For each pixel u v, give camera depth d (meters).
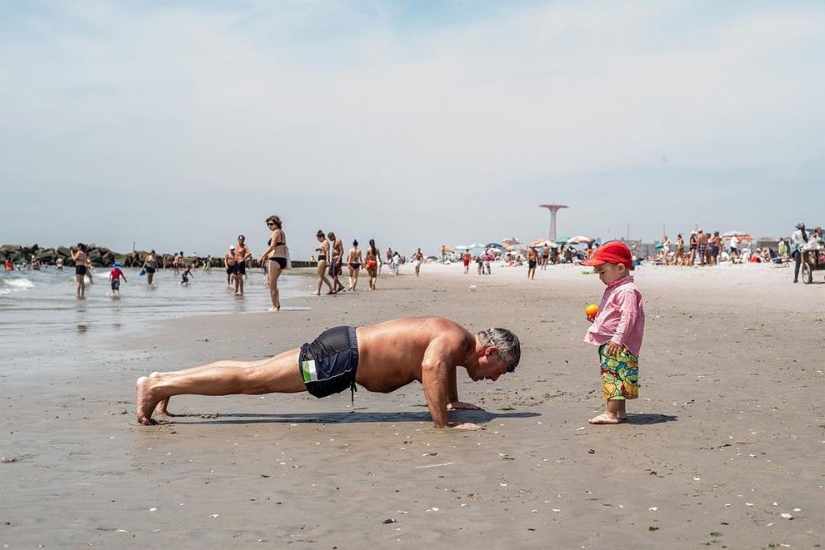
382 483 4.15
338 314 16.36
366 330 6.10
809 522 3.41
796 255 24.52
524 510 3.64
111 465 4.56
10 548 3.13
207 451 4.95
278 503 3.78
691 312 15.11
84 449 4.98
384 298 22.91
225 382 5.93
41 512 3.62
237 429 5.70
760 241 71.75
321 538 3.26
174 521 3.49
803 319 13.33
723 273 33.78
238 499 3.85
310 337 11.83
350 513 3.61
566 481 4.15
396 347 5.94
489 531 3.34
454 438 5.33
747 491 3.90
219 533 3.33
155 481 4.19
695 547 3.13
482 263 56.53
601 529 3.36
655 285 26.91
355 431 5.61
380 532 3.34
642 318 5.76
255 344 10.93
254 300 23.58
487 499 3.83
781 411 5.95
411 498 3.86
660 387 7.21
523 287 30.73
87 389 7.28
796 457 4.57
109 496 3.90
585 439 5.20
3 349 10.34
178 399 7.00
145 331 12.84
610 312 5.84
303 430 5.65
